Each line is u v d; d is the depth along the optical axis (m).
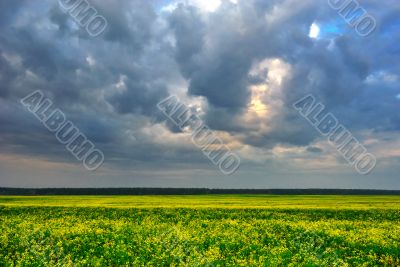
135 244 22.86
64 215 40.91
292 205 54.84
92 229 27.92
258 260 18.64
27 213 42.28
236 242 23.23
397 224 34.28
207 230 28.50
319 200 73.12
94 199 75.81
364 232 27.70
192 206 51.50
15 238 24.06
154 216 39.72
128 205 53.69
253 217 39.78
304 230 28.59
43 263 17.97
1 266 17.52
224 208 47.84
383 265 19.12
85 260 18.03
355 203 60.81
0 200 68.50
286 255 19.50
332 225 32.16
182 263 18.12
